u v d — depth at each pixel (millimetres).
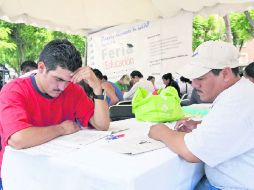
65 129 1469
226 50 1249
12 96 1443
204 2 4055
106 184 949
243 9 3895
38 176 1182
